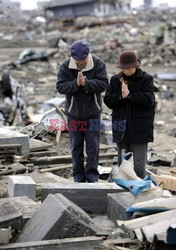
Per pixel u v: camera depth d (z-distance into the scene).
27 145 13.29
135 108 10.19
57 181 11.51
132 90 10.09
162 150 18.12
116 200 9.02
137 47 67.31
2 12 180.25
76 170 11.48
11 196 10.07
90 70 10.98
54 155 13.82
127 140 10.28
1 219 7.89
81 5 143.38
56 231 7.62
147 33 80.81
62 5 143.12
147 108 10.20
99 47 69.94
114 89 10.25
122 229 8.39
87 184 9.95
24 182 10.02
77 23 116.62
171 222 7.42
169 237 7.16
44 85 37.44
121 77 10.13
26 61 57.25
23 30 126.19
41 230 7.68
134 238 7.71
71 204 7.90
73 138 11.39
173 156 16.58
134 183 8.49
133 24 113.81
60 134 15.02
